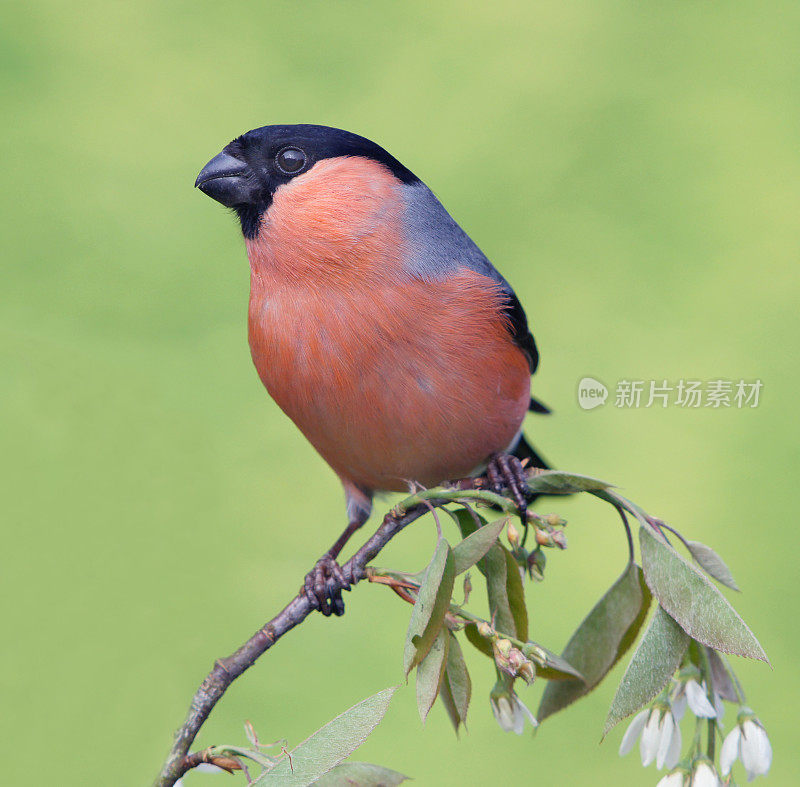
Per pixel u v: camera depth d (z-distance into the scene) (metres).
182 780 4.45
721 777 4.24
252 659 4.52
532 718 4.42
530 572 4.52
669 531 4.56
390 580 4.68
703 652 4.30
